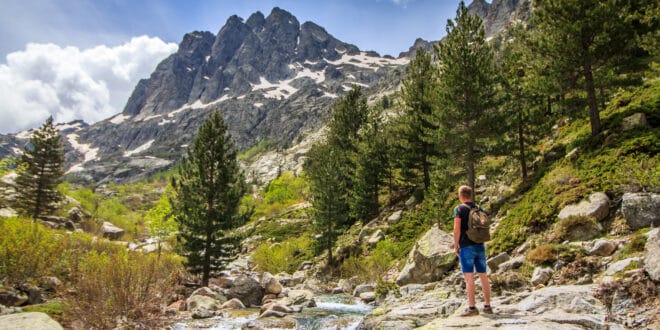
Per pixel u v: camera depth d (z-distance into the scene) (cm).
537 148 2944
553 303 850
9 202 4641
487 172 2834
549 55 2270
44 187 4597
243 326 1283
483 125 2605
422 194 3550
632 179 1482
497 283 1241
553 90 2292
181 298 1806
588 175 1759
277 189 7856
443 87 2792
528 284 1210
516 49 3709
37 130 4625
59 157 4712
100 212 6069
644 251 1012
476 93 2608
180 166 2462
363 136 4209
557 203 1708
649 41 2067
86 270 1307
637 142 1734
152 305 1249
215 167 2467
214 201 2462
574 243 1386
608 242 1205
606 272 993
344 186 3847
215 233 2438
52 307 1190
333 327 1258
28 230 1692
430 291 1460
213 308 1616
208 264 2375
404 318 984
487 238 779
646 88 2392
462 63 2670
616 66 2142
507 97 2725
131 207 12600
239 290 1936
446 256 1847
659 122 1878
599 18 2042
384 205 3978
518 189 2344
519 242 1694
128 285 1159
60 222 4431
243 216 2509
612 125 2030
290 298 1809
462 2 2752
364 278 2539
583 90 2292
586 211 1500
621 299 792
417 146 3572
